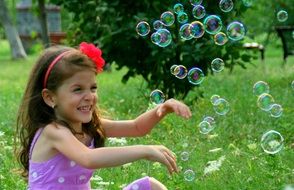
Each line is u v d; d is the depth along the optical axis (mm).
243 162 5938
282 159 5879
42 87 3902
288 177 5387
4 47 37625
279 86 10625
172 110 3947
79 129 3990
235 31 5848
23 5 32094
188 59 8578
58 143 3785
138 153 3564
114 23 8898
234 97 9359
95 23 9281
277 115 5355
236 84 11234
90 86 3842
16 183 5520
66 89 3797
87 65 3805
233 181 5375
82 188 4012
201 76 5812
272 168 5523
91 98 3828
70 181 3939
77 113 3814
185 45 8602
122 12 8977
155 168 5891
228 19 8508
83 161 3613
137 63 9219
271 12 15578
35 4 15141
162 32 5770
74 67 3779
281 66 14008
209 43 8484
